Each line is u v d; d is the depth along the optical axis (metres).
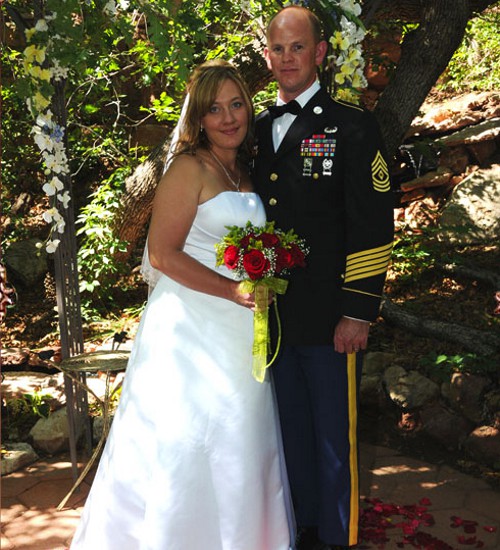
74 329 3.94
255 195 2.90
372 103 7.46
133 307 6.20
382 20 5.62
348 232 2.86
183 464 2.72
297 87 2.91
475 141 7.03
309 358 2.98
